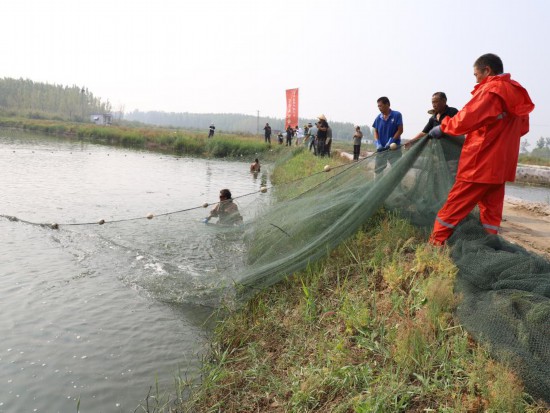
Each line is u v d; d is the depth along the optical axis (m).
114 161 22.95
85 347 4.27
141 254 6.27
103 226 7.43
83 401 3.51
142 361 4.09
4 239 7.28
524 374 2.67
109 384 3.73
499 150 3.96
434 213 5.04
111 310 5.04
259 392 3.46
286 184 6.97
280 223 5.59
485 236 4.25
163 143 37.62
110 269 6.10
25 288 5.46
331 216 5.22
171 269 5.80
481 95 3.88
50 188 13.00
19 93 123.94
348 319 3.75
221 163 25.78
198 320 4.91
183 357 4.19
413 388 2.85
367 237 5.17
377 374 3.12
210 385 3.61
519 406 2.48
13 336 4.38
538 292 3.26
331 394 3.09
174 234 6.68
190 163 24.61
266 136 34.69
